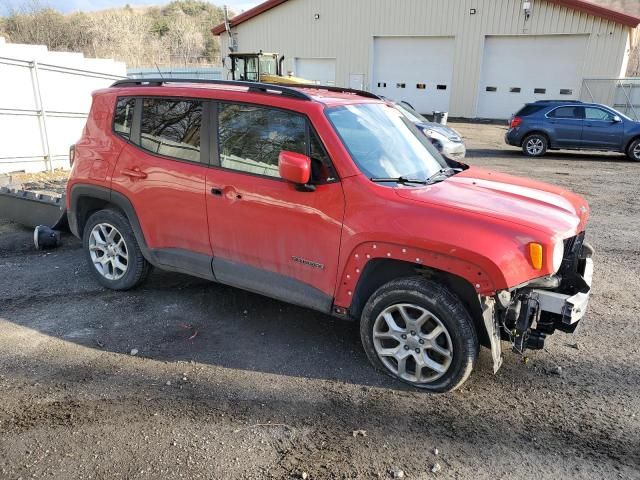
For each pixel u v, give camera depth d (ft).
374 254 10.98
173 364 12.14
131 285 15.83
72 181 15.97
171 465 8.89
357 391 11.19
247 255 12.91
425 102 90.99
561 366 12.38
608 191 34.37
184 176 13.57
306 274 12.08
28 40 152.97
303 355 12.66
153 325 14.07
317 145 11.77
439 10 85.51
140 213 14.62
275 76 61.93
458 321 10.46
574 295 10.66
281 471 8.81
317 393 11.10
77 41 175.11
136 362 12.19
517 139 52.60
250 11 98.32
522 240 10.07
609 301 16.34
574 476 8.82
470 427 10.07
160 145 14.21
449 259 10.19
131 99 14.90
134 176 14.51
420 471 8.87
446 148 39.24
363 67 93.56
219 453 9.21
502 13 81.56
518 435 9.87
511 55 83.30
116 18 200.23
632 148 49.39
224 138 13.07
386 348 11.69
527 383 11.64
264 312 14.99
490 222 10.28
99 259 16.28
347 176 11.35
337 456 9.20
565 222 11.04
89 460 8.96
